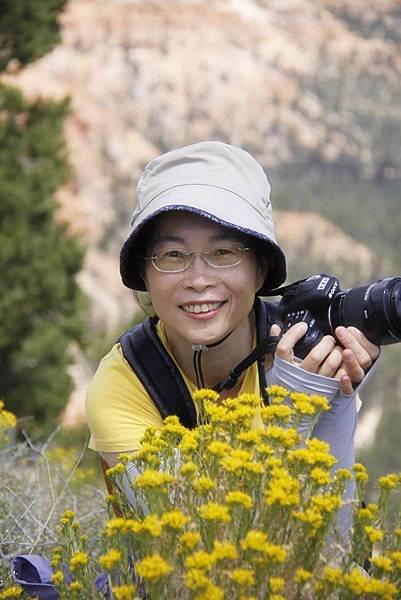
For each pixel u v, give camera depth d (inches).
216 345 101.7
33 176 622.2
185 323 99.3
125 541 82.4
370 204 6678.2
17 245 602.9
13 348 612.1
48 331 614.2
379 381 3006.9
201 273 98.0
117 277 3804.1
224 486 78.7
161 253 99.3
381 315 93.4
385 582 72.0
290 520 75.2
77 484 171.2
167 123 7239.2
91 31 7214.6
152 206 98.7
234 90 7834.6
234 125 7578.7
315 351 95.0
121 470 84.7
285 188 6619.1
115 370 103.0
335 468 98.5
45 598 93.7
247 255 99.5
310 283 99.5
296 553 73.9
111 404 101.6
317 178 7372.1
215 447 77.9
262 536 69.9
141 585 84.3
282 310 102.2
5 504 118.4
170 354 102.1
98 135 5231.3
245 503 71.9
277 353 96.7
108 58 7190.0
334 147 7805.1
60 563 86.1
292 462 77.6
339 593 73.0
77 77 6825.8
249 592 71.5
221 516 70.6
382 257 5787.4
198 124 7416.3
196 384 104.1
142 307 110.7
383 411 2851.9
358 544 76.0
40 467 143.8
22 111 631.8
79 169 4726.9
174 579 73.5
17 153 620.1
